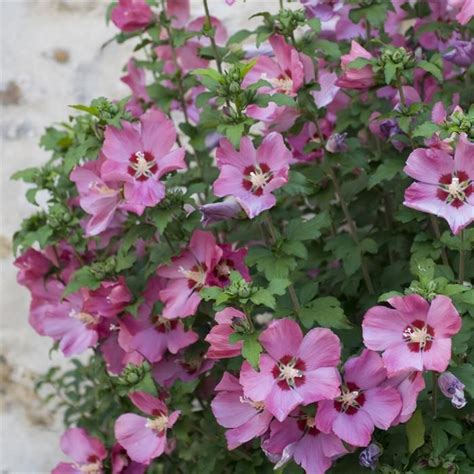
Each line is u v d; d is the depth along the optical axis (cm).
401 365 135
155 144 150
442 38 170
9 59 206
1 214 202
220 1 199
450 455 142
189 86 170
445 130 140
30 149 204
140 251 166
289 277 159
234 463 159
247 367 139
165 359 161
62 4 207
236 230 161
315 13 164
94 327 165
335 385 139
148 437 156
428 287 135
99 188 156
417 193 141
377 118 149
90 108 150
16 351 199
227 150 145
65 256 170
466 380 139
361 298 162
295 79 150
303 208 181
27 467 195
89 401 181
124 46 205
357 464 148
